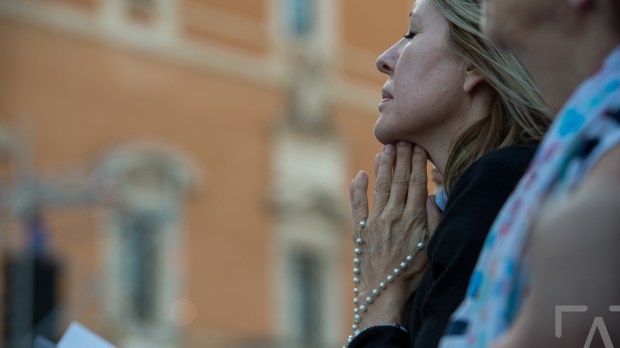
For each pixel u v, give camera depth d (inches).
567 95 104.1
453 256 137.7
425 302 137.7
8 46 1275.8
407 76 157.4
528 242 96.0
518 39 104.9
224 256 1395.2
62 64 1302.9
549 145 98.3
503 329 97.3
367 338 153.3
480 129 154.0
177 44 1387.8
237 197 1416.1
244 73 1440.7
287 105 1472.7
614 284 86.9
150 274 1325.0
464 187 141.6
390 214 161.0
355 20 1534.2
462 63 155.1
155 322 1322.6
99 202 1173.1
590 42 101.3
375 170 164.4
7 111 1258.6
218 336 1375.5
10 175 1229.7
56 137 1283.2
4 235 1047.0
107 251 1282.0
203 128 1398.9
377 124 161.2
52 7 1304.1
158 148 1346.0
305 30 1499.8
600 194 87.9
